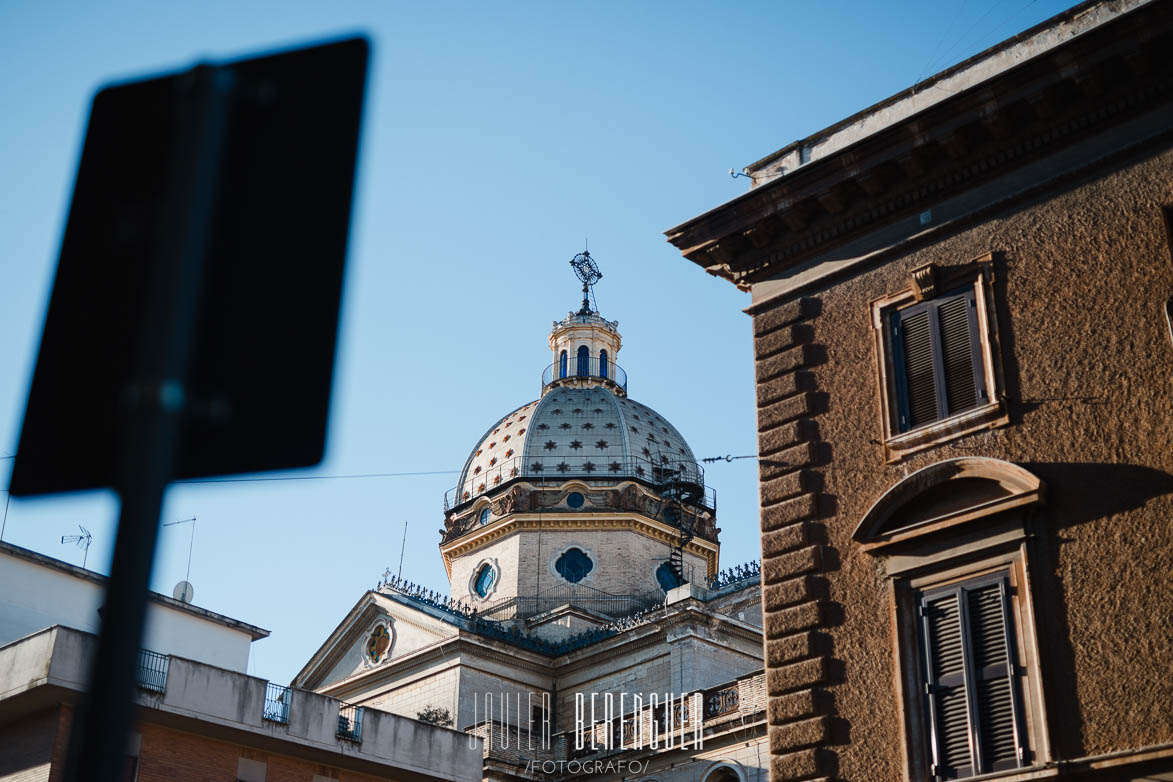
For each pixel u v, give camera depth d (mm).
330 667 65750
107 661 3357
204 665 36188
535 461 80750
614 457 80938
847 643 17844
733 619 57188
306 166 3939
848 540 18453
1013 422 17438
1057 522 16453
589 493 77000
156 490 3504
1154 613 15289
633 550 74750
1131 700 15078
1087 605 15820
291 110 3979
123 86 3887
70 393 3658
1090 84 17703
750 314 21234
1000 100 18281
